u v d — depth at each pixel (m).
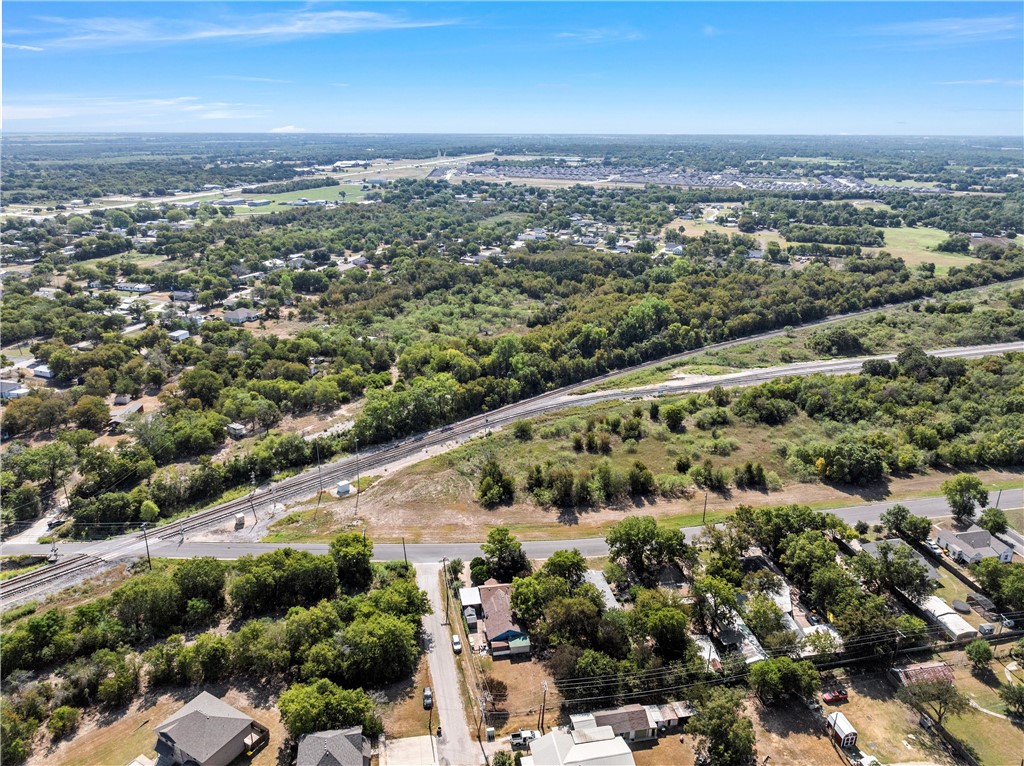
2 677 73.12
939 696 68.25
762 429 144.88
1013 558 97.50
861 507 112.81
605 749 64.31
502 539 95.50
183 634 82.81
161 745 64.50
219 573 87.94
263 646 74.75
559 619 78.50
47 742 67.19
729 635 80.19
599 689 72.62
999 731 69.00
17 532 109.00
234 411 148.75
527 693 74.19
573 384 182.50
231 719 66.19
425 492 119.44
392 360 193.00
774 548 96.69
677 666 74.50
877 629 77.50
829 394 154.25
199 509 117.06
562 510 114.19
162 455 131.25
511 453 135.38
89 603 83.88
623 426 142.62
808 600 88.31
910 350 170.50
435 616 87.19
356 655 74.00
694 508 114.06
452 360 174.88
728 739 64.12
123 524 110.81
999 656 78.69
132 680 73.19
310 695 67.31
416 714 71.19
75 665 73.81
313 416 155.50
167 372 174.25
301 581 87.75
